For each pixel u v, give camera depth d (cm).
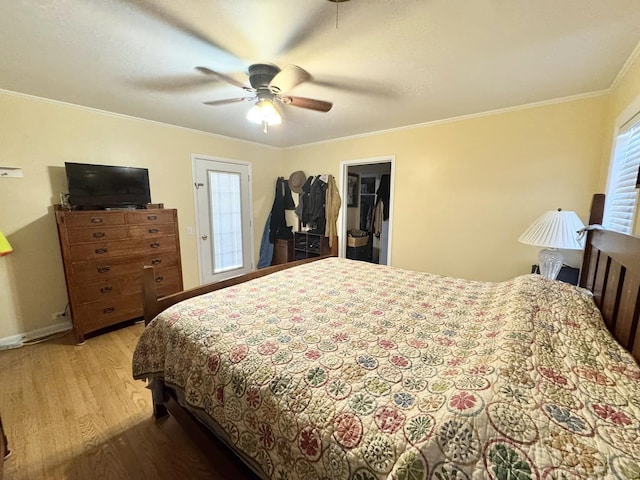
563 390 70
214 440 121
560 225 196
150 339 139
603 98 226
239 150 412
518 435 58
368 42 157
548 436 57
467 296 164
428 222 328
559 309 116
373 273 219
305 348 108
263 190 454
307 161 441
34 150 245
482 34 149
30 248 250
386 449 66
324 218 417
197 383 111
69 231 234
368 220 507
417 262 341
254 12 132
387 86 216
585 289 147
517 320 107
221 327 126
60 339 255
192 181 362
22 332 251
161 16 134
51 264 261
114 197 271
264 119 199
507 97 240
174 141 339
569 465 52
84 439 150
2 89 226
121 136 295
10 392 185
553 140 249
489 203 287
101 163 283
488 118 278
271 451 86
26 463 136
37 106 244
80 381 196
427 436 64
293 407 83
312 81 207
